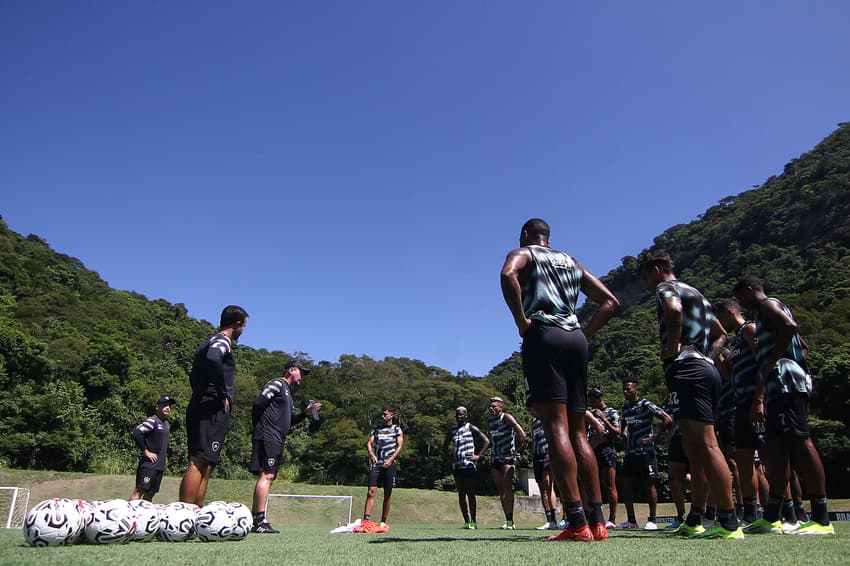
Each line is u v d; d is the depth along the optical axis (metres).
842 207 64.06
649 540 2.77
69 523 2.74
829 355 29.84
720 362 5.70
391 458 6.85
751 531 3.72
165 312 68.94
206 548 2.41
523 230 3.23
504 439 8.10
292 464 40.12
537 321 2.82
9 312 43.88
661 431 7.61
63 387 30.81
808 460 3.52
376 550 2.19
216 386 4.27
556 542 2.60
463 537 3.60
